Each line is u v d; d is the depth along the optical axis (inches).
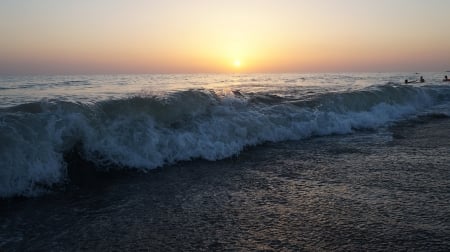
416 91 661.3
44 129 243.1
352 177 240.4
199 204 197.2
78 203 200.4
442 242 150.6
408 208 185.8
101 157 259.6
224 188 222.5
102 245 153.5
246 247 149.4
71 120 258.1
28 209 191.9
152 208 192.5
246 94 473.7
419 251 143.6
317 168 263.6
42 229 168.7
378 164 272.2
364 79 2149.4
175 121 320.8
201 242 154.6
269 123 369.7
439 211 181.8
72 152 253.4
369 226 165.8
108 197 209.3
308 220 173.6
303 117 406.6
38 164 225.6
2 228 169.3
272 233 161.2
